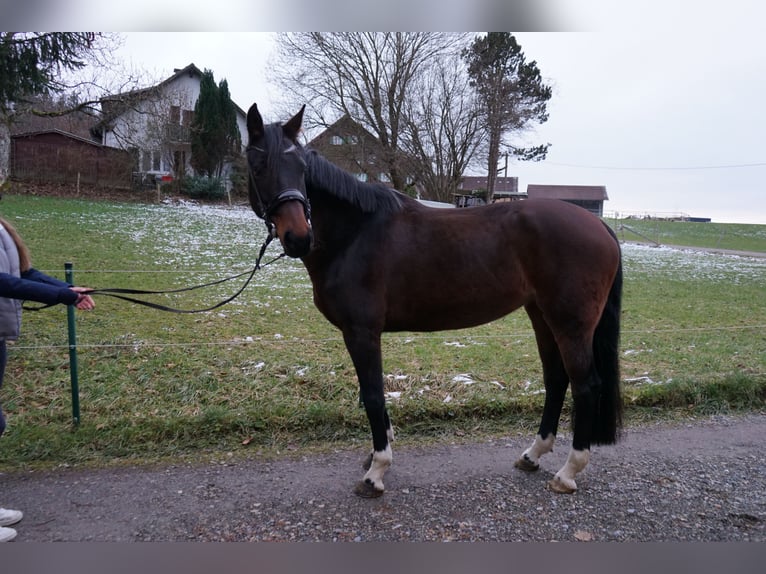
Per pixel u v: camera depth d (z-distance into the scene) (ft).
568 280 8.54
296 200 8.13
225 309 20.31
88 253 28.63
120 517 8.09
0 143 28.86
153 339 15.90
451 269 8.75
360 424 11.61
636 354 16.55
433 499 8.64
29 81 24.11
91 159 63.36
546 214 8.75
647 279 34.32
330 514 8.16
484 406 12.27
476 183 134.82
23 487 9.04
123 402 12.00
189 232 40.91
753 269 41.65
